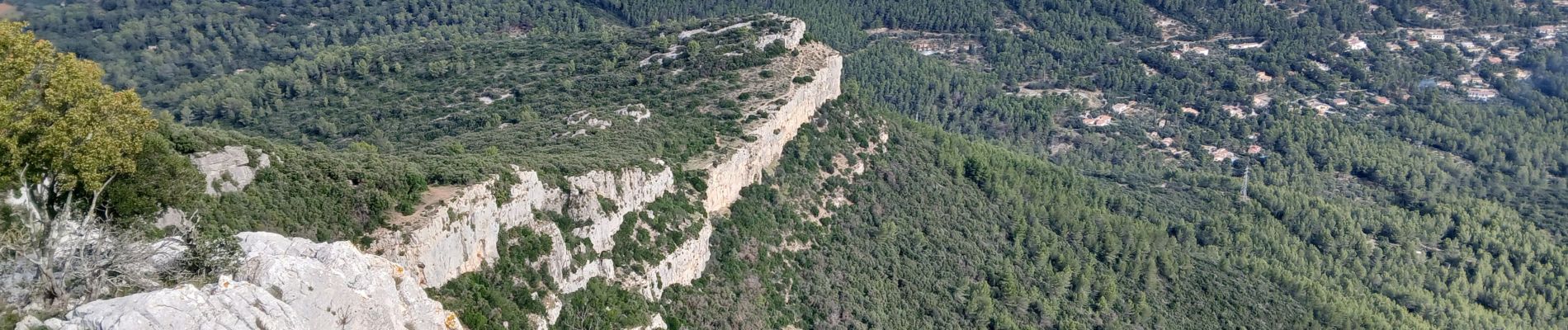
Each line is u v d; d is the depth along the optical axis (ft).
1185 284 496.64
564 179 303.68
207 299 166.40
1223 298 494.18
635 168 331.16
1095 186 621.31
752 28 561.84
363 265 195.21
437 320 210.18
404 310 200.95
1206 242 586.86
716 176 375.04
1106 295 457.27
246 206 234.79
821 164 459.32
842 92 534.78
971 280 425.69
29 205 187.93
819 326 352.90
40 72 197.26
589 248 294.46
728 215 379.14
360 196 250.57
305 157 265.34
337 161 268.41
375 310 190.49
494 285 257.75
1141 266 489.67
